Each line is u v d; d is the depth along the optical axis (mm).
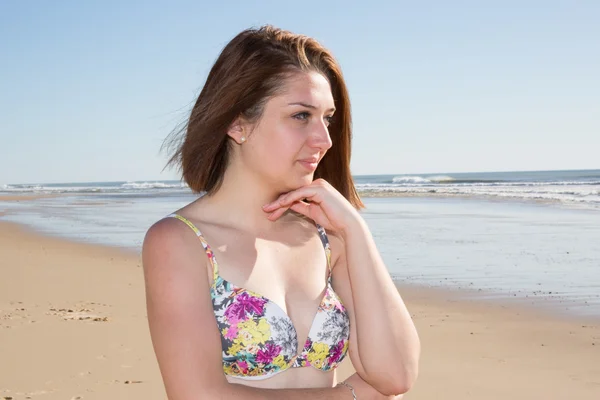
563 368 6066
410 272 11680
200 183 1926
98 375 5539
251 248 1928
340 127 2166
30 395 5043
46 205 42625
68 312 8094
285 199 1967
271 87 1866
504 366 6133
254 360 1820
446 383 5637
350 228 1977
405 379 1893
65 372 5602
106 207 37188
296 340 1890
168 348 1699
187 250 1777
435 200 35000
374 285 1928
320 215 2061
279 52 1879
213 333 1732
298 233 2094
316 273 2045
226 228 1922
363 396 1915
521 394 5363
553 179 76688
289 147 1893
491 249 14508
